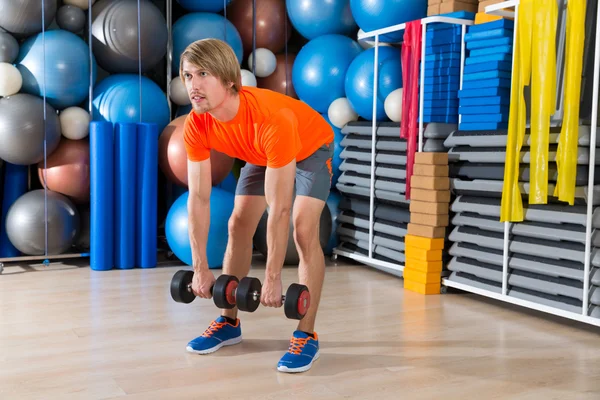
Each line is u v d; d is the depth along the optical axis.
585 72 3.18
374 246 4.22
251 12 4.86
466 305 3.43
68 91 4.12
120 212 4.19
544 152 3.01
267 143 2.12
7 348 2.64
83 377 2.33
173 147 4.18
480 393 2.23
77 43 4.16
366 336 2.86
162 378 2.33
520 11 3.11
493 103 3.48
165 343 2.72
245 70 4.56
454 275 3.64
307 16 4.63
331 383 2.30
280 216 2.16
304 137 2.34
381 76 4.14
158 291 3.63
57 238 4.08
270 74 4.91
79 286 3.73
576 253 3.00
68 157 4.15
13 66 3.98
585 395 2.23
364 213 4.32
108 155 4.11
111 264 4.20
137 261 4.28
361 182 4.32
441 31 3.78
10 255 4.21
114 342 2.73
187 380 2.31
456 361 2.55
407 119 3.85
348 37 4.68
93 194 4.12
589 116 3.17
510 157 3.17
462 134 3.55
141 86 4.34
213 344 2.62
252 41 4.90
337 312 3.25
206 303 3.38
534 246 3.17
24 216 4.02
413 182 3.74
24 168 4.32
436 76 3.79
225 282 2.25
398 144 4.00
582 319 2.93
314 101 4.61
